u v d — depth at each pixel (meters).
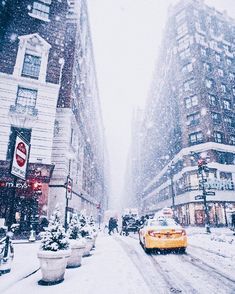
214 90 41.69
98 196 76.44
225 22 50.12
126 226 24.14
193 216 35.66
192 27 45.72
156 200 64.19
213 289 5.29
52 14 28.34
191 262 8.38
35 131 23.27
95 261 8.78
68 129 25.73
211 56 44.38
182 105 42.47
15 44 25.20
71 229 8.41
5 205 20.38
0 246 6.64
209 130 37.62
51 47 26.66
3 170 21.08
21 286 5.54
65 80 27.70
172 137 47.72
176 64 46.03
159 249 10.84
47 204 21.95
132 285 5.56
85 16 41.75
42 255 5.78
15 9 26.56
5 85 23.45
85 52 42.28
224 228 30.58
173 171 46.34
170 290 5.21
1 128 22.27
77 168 33.56
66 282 5.87
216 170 36.12
